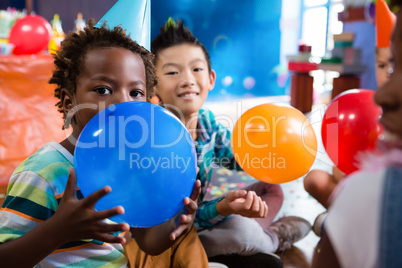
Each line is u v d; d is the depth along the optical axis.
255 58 7.04
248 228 1.46
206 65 1.55
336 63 4.68
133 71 0.93
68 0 5.12
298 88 4.82
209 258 1.48
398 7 0.52
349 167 1.21
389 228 0.45
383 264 0.45
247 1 6.91
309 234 1.80
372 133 1.13
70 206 0.71
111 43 0.95
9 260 0.73
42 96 2.51
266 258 1.47
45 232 0.72
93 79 0.90
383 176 0.47
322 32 7.06
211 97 6.61
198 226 1.48
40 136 2.51
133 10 1.10
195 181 0.85
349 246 0.50
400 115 0.49
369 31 5.34
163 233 1.01
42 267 0.89
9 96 2.43
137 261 1.19
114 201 0.73
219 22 6.85
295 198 2.16
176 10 6.56
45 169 0.88
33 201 0.84
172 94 1.49
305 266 1.50
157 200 0.75
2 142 2.42
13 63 2.41
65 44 0.97
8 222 0.82
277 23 7.08
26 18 2.69
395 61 0.52
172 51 1.48
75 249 0.91
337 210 0.51
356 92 1.24
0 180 2.36
